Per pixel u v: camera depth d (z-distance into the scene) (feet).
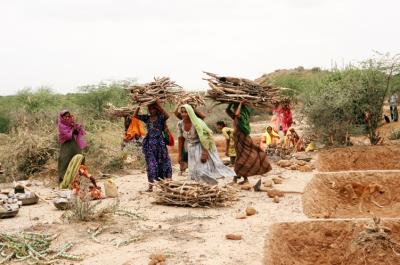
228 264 19.94
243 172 35.91
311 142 56.29
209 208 30.17
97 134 52.47
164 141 35.55
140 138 51.13
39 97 99.86
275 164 49.26
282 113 60.59
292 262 24.00
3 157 46.21
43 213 30.19
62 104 97.45
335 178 34.86
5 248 23.07
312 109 57.88
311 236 25.48
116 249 22.47
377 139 56.39
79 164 34.47
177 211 29.60
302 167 44.45
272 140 53.67
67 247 22.67
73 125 37.50
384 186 33.65
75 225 26.25
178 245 22.68
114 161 47.55
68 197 31.55
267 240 23.13
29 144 46.09
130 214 28.19
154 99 34.50
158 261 20.30
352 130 58.54
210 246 22.35
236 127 35.81
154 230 25.32
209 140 33.37
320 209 30.42
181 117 35.81
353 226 25.73
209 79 35.99
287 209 29.25
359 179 34.55
